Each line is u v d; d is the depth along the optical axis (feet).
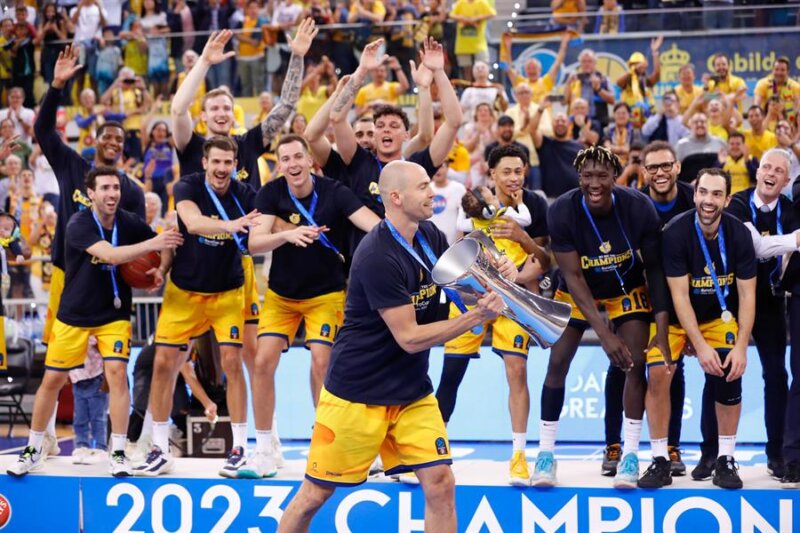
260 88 36.60
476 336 18.75
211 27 40.29
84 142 37.29
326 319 18.69
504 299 13.85
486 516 18.29
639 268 17.80
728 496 17.48
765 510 17.38
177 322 19.30
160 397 19.47
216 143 18.75
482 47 35.27
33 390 33.09
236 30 36.50
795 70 33.94
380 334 14.98
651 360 17.57
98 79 37.35
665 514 17.66
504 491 18.21
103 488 19.43
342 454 15.34
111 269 19.31
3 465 20.52
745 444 28.32
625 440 17.87
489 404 29.53
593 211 17.13
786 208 18.24
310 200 18.45
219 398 23.44
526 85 34.12
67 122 37.55
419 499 18.38
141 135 36.76
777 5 34.09
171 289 19.38
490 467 19.93
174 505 19.21
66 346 19.44
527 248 18.16
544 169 33.17
